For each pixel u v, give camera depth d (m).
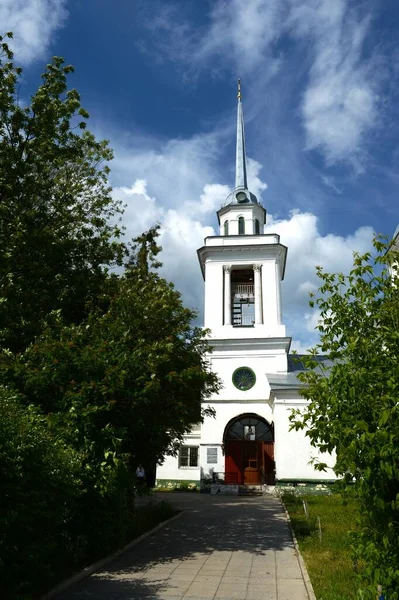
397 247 10.08
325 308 7.52
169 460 33.50
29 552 7.50
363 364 6.65
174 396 13.72
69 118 17.78
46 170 17.86
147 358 11.80
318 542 12.33
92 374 11.25
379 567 6.18
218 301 33.94
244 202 37.19
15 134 16.89
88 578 9.48
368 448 5.82
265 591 8.79
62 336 12.11
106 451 10.54
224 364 32.41
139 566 10.51
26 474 7.43
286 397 28.33
